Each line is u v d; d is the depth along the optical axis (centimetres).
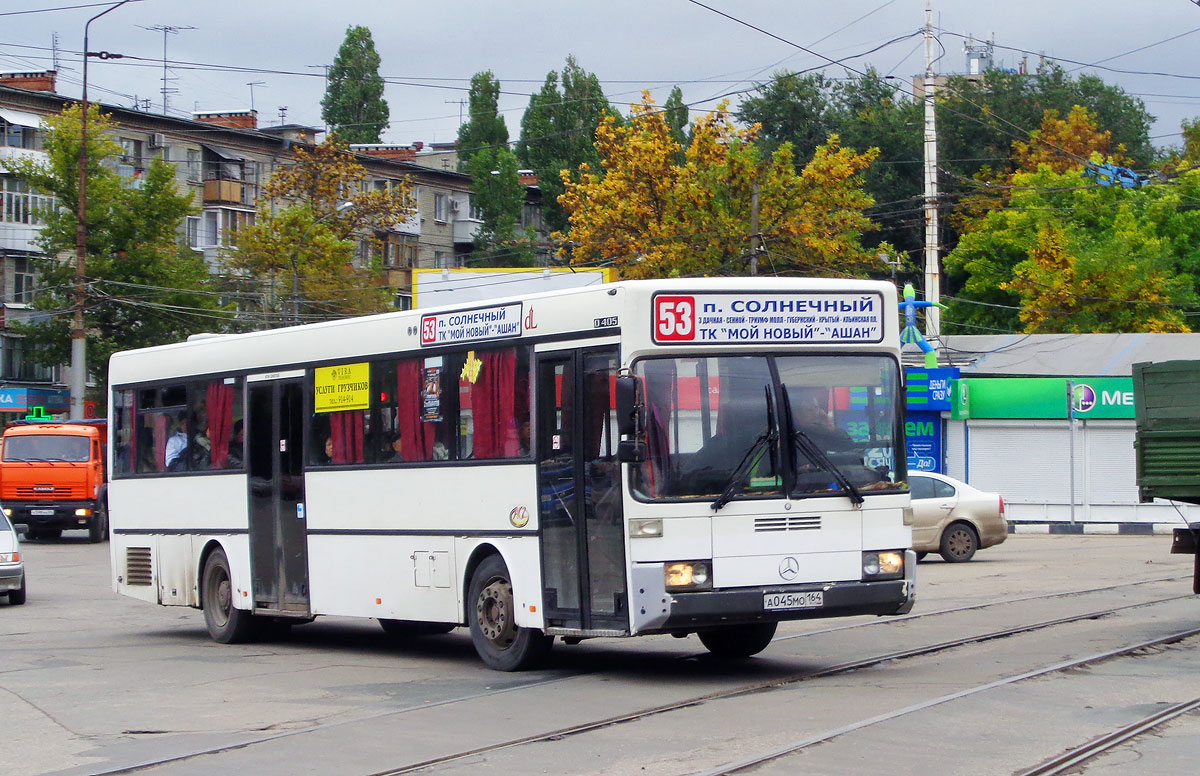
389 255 7412
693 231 4809
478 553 1291
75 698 1173
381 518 1398
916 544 2542
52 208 4803
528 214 8069
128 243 4753
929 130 3978
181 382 1723
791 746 851
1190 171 5644
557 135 7694
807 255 4812
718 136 4894
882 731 898
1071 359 4159
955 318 5888
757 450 1127
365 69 7769
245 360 1611
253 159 6875
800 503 1131
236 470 1616
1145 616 1567
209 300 4909
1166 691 1051
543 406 1208
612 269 4506
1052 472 3900
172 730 1002
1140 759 812
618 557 1116
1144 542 3086
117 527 1836
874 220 6950
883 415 1177
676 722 954
